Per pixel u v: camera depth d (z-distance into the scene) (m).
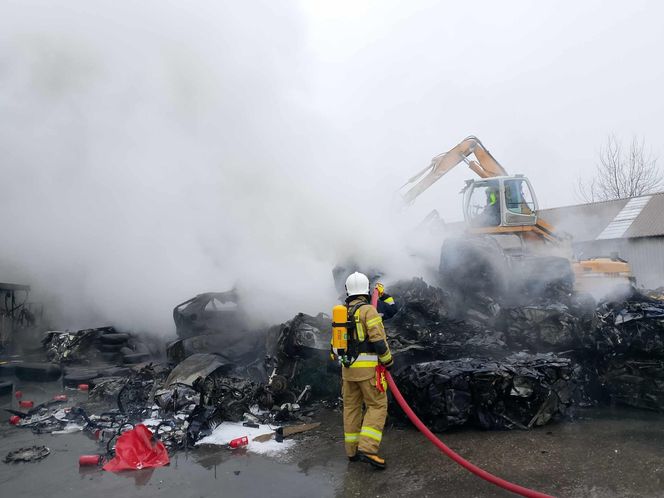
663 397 4.66
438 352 5.02
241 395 4.74
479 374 4.20
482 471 3.18
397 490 3.16
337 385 5.25
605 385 4.99
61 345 7.21
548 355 4.80
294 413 4.80
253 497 3.09
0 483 3.30
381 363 3.60
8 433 4.36
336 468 3.54
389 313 4.31
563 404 4.40
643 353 4.82
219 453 3.84
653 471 3.33
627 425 4.32
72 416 4.66
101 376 6.31
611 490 3.07
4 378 6.70
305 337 5.29
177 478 3.37
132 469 3.52
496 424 4.19
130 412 4.68
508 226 7.90
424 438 4.05
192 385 4.83
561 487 3.12
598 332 5.08
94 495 3.12
